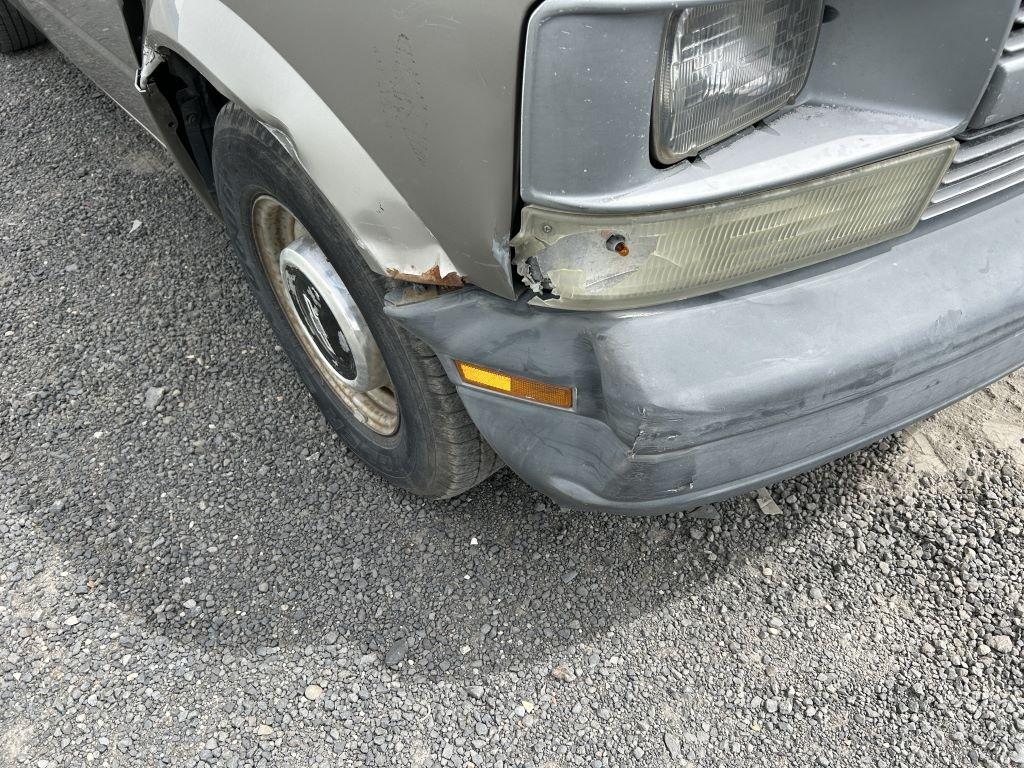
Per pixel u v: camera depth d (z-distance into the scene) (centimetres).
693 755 165
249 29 142
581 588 193
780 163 116
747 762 164
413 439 180
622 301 122
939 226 140
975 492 209
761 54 113
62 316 263
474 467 183
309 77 134
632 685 176
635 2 98
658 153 112
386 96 122
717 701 173
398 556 200
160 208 304
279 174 160
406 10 113
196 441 227
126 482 216
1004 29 109
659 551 200
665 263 119
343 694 175
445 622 187
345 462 221
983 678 175
